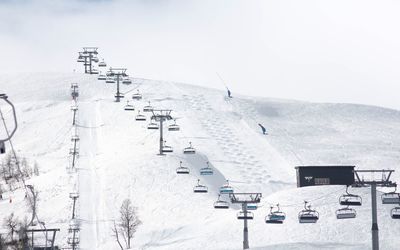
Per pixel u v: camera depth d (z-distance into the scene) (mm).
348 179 121312
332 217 103938
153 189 140875
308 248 68688
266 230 101250
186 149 139750
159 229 115062
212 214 128750
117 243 109500
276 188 160125
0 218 123125
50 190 141750
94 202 133375
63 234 114062
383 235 97188
